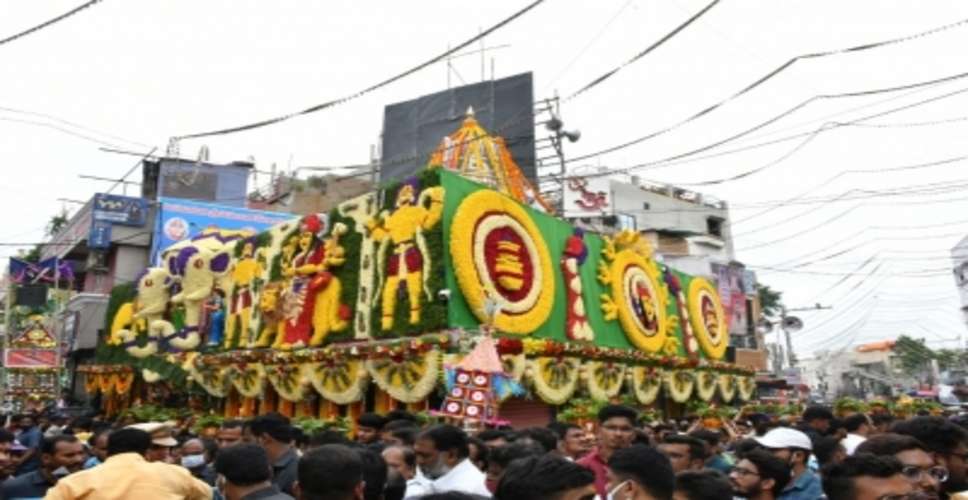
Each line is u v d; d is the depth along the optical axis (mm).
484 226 19469
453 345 17344
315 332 21422
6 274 37250
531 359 19453
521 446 6750
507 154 26562
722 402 31109
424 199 19359
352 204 21875
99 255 38781
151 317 29547
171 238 37625
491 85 37344
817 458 7309
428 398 18672
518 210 21172
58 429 14789
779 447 7027
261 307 23844
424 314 18344
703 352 30844
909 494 4188
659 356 25797
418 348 17766
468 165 24938
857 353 91438
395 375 18375
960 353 82000
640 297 26328
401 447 7188
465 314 18453
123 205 38281
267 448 7602
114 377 31484
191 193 42062
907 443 4883
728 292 47312
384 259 20000
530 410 20344
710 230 54688
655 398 25469
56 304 33531
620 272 25703
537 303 20328
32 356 31688
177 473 5570
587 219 43094
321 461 4477
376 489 5633
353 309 20594
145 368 28344
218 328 26750
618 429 7301
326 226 22656
